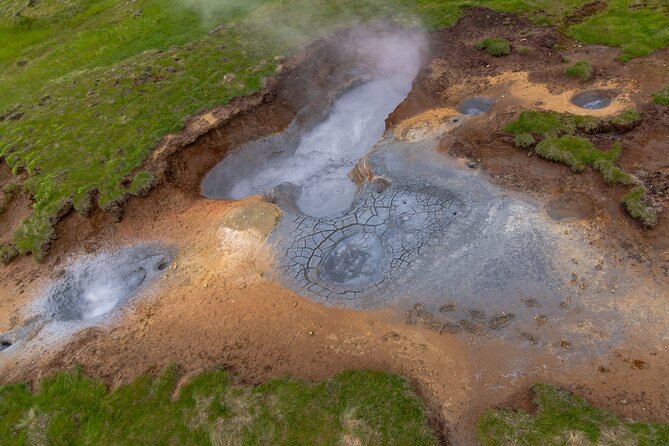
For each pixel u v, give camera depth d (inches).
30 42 1117.1
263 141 753.6
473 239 539.5
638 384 410.6
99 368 488.1
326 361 462.9
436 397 429.1
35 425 453.4
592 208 547.2
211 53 888.3
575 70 717.9
